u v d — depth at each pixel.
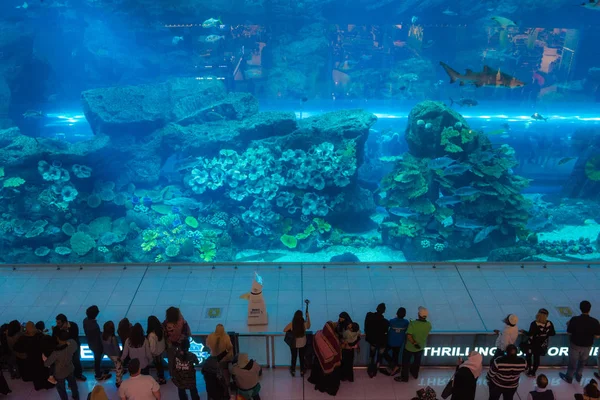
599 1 11.66
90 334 8.71
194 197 25.91
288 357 9.38
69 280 11.52
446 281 11.49
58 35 42.66
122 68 42.84
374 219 28.81
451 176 24.67
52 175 23.67
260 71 45.88
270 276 11.60
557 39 49.81
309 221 25.95
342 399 8.72
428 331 8.67
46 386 8.87
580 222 28.38
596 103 43.56
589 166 29.02
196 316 10.30
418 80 45.44
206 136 25.41
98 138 25.44
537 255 24.39
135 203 25.17
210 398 8.09
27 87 40.44
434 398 7.54
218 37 30.09
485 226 23.56
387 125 39.56
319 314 10.35
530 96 45.06
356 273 11.73
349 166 25.27
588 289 11.26
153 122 26.16
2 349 8.76
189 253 23.89
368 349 9.35
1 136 25.75
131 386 7.39
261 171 24.86
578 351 8.67
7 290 11.15
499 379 7.84
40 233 23.55
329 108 43.34
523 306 10.66
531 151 34.97
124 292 11.11
